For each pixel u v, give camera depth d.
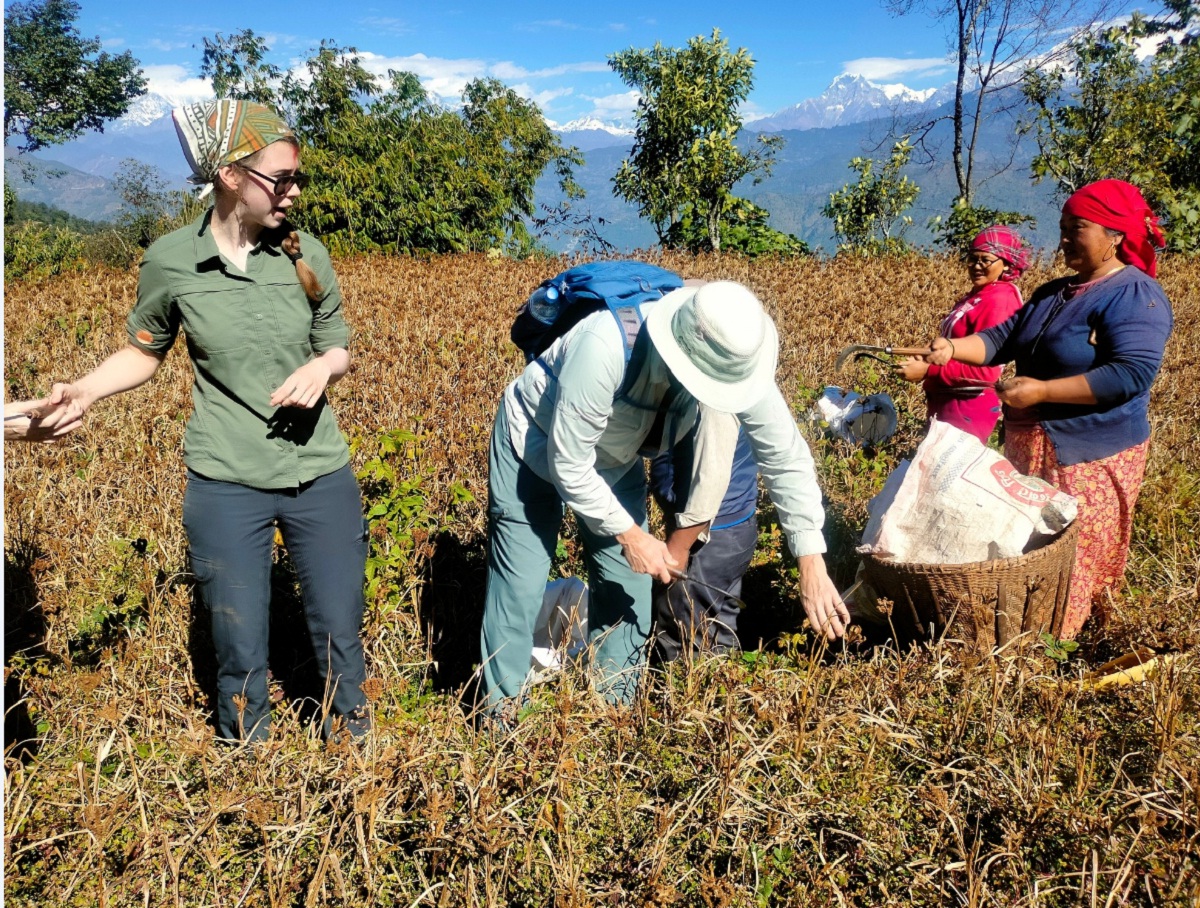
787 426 2.84
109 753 2.94
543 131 29.73
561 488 2.79
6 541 4.07
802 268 13.93
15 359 8.13
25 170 52.59
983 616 3.34
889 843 2.61
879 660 3.34
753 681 3.23
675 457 3.31
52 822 2.62
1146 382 3.46
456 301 10.73
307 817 2.53
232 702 3.02
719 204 18.84
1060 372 3.66
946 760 2.91
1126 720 3.09
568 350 2.69
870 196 18.55
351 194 19.92
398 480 4.66
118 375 2.73
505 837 2.54
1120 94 16.77
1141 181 16.03
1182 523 4.67
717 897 2.38
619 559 3.25
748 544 3.46
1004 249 4.44
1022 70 18.16
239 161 2.50
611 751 2.98
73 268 18.02
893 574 3.52
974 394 4.54
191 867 2.52
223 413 2.78
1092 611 3.93
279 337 2.75
